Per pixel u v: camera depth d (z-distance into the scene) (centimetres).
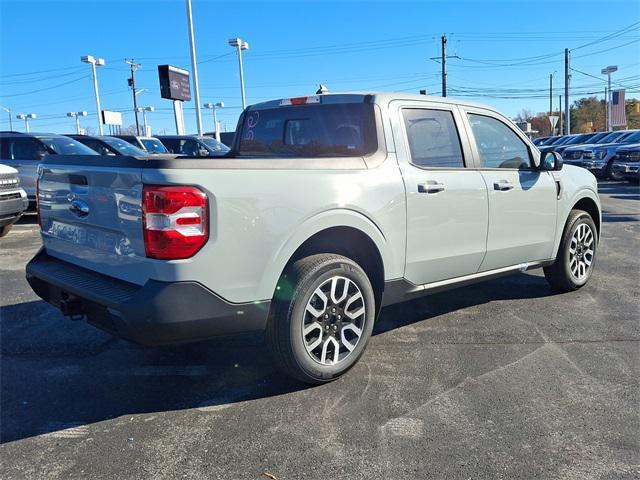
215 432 305
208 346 434
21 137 1098
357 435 299
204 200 294
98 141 1326
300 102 434
